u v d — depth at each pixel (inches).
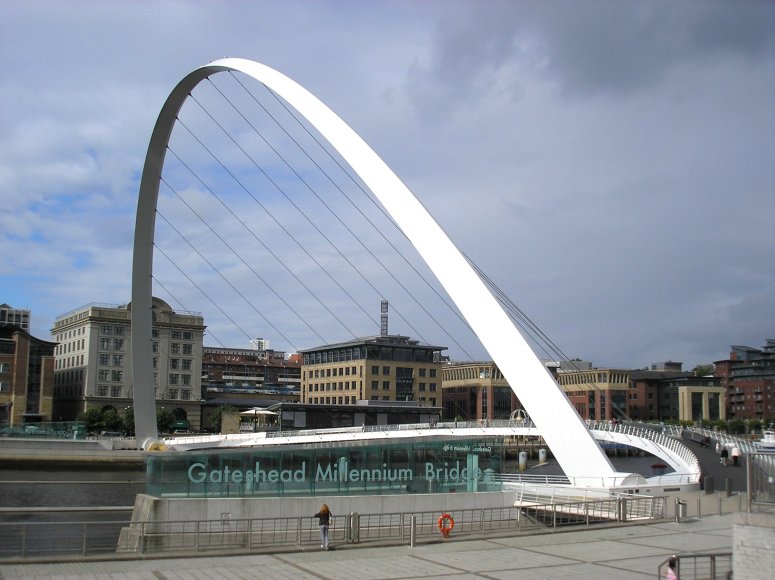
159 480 1000.9
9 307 5841.5
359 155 1755.7
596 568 730.2
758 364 6771.7
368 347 4965.6
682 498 1237.1
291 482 1080.2
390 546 856.9
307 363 5516.7
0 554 946.1
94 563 739.4
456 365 5753.0
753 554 493.7
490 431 2817.4
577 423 1492.4
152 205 2541.8
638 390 6579.7
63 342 4788.4
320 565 740.7
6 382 3932.1
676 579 599.5
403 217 1684.3
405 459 1178.0
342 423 3932.1
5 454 2657.5
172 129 2406.5
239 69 2052.2
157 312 4594.0
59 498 1872.5
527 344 1541.6
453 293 1615.4
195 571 703.1
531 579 677.3
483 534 947.3
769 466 510.9
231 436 3065.9
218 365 6491.1
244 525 960.3
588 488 1333.7
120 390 4461.1
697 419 6363.2
